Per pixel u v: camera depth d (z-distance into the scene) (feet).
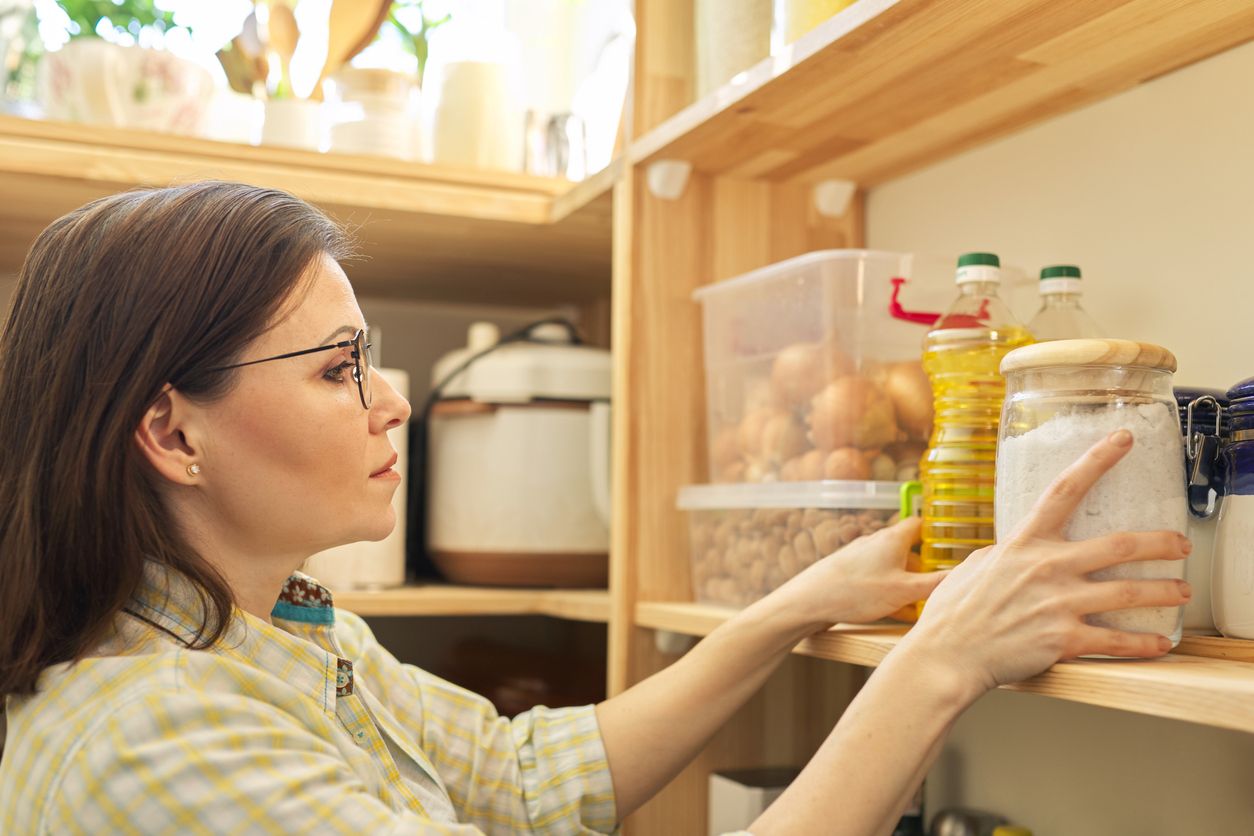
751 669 3.69
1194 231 3.60
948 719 2.73
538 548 5.53
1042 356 2.74
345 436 3.03
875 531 3.66
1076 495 2.69
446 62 5.65
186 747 2.57
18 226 5.35
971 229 4.47
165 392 2.88
